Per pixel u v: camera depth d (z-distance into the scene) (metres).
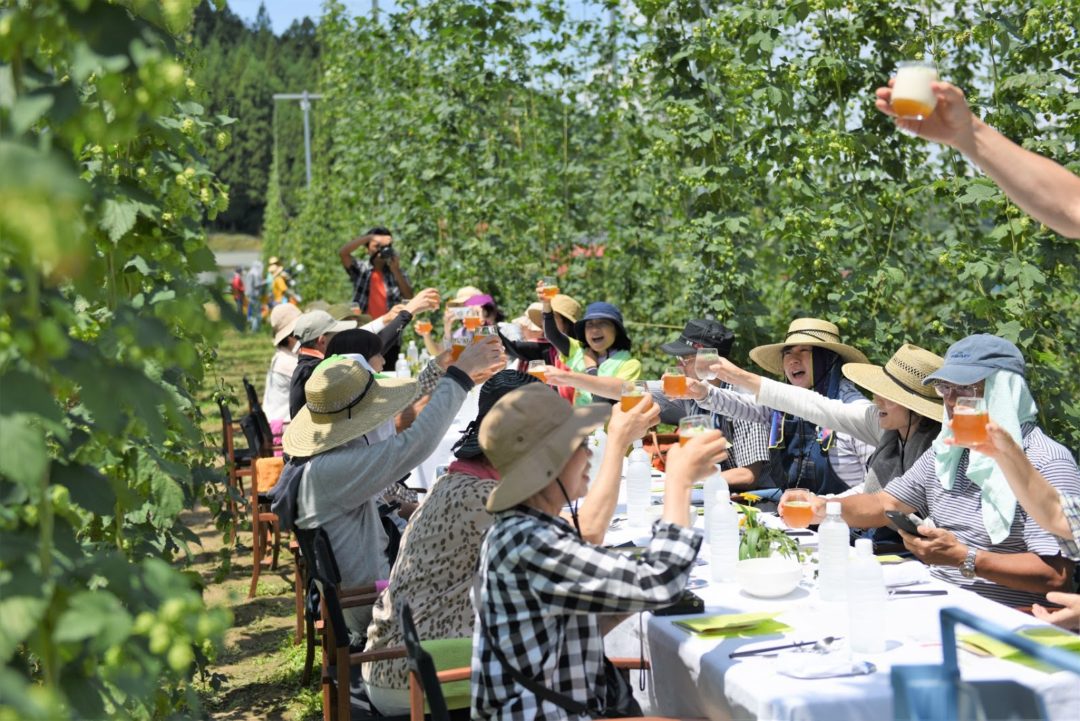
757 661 2.60
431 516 3.48
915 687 2.31
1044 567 3.35
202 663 3.58
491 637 2.59
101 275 2.23
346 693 3.42
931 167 6.59
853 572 2.63
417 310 7.40
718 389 5.18
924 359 4.06
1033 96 5.57
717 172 6.76
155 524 3.06
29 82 1.83
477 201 9.59
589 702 2.62
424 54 10.29
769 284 8.19
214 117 3.67
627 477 4.12
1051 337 5.48
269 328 24.39
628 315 8.98
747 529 3.42
